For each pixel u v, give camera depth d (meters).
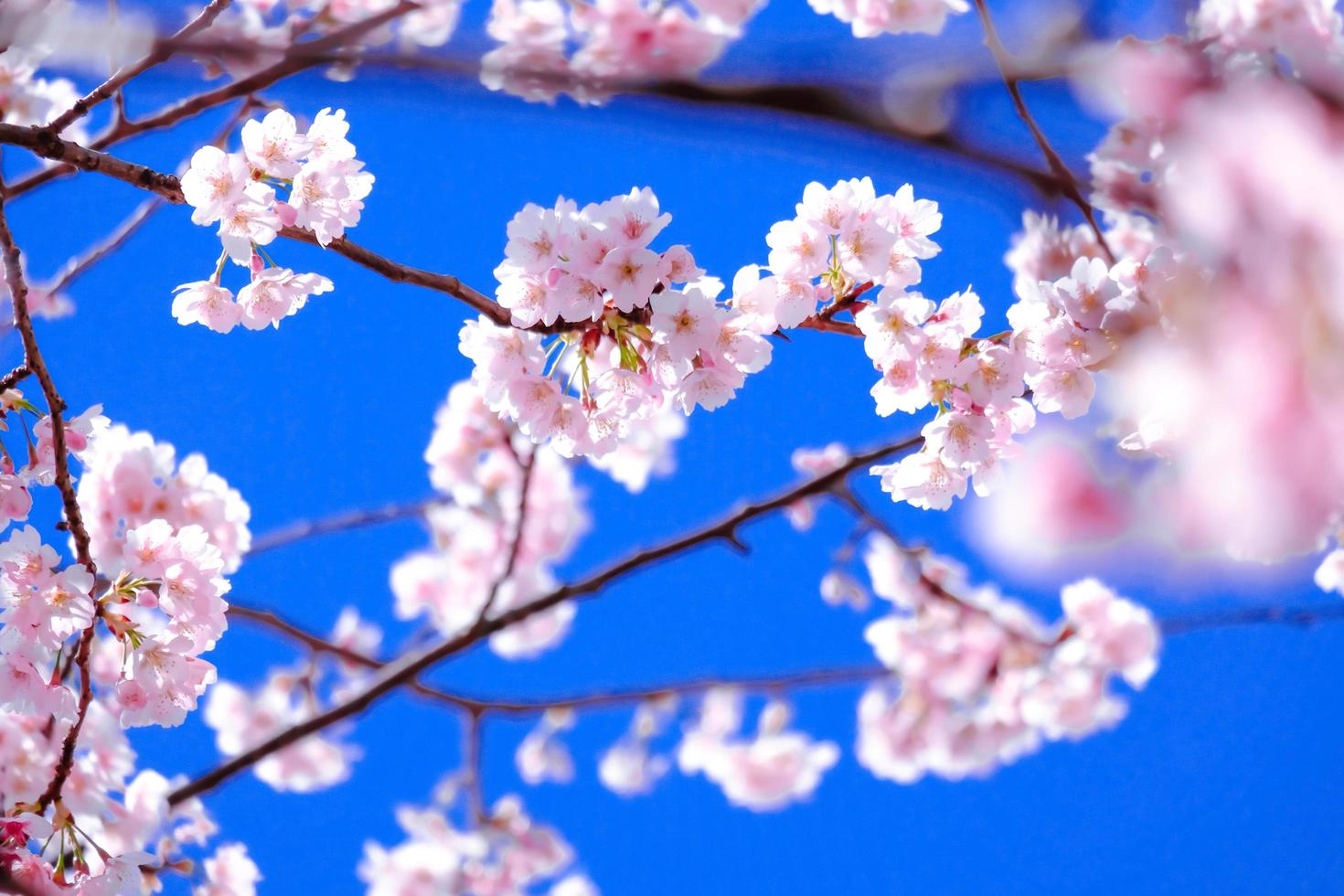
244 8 2.68
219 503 2.89
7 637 2.69
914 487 2.73
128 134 2.78
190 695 2.72
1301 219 0.99
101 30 1.63
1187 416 1.07
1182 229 1.03
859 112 1.06
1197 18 1.07
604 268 2.68
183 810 3.02
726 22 2.72
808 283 2.70
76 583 2.69
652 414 2.73
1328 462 1.01
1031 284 2.68
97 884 2.71
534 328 2.70
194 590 2.72
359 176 2.68
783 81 1.06
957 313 2.70
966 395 2.70
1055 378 2.69
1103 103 1.04
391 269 2.68
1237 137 1.01
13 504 2.72
